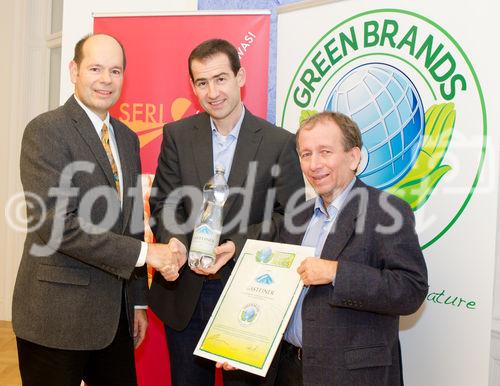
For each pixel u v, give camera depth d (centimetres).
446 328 216
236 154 212
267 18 271
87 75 193
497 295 260
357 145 170
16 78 502
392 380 170
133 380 216
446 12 220
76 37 322
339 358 156
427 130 225
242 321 168
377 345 158
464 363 212
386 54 237
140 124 288
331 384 155
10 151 504
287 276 168
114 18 290
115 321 194
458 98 216
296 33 266
